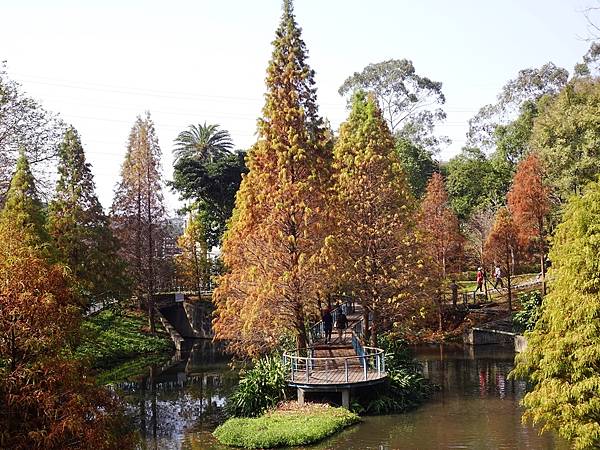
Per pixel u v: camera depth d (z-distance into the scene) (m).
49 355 10.84
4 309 10.60
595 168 36.22
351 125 30.17
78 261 35.97
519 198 39.47
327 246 23.47
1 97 29.67
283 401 22.81
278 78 24.91
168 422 22.73
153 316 45.81
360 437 19.30
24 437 9.99
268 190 24.30
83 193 37.78
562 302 13.30
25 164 28.53
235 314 25.33
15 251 11.35
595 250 12.91
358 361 25.72
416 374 26.11
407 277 27.20
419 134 67.81
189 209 62.09
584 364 12.62
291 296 23.95
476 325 41.28
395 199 27.70
